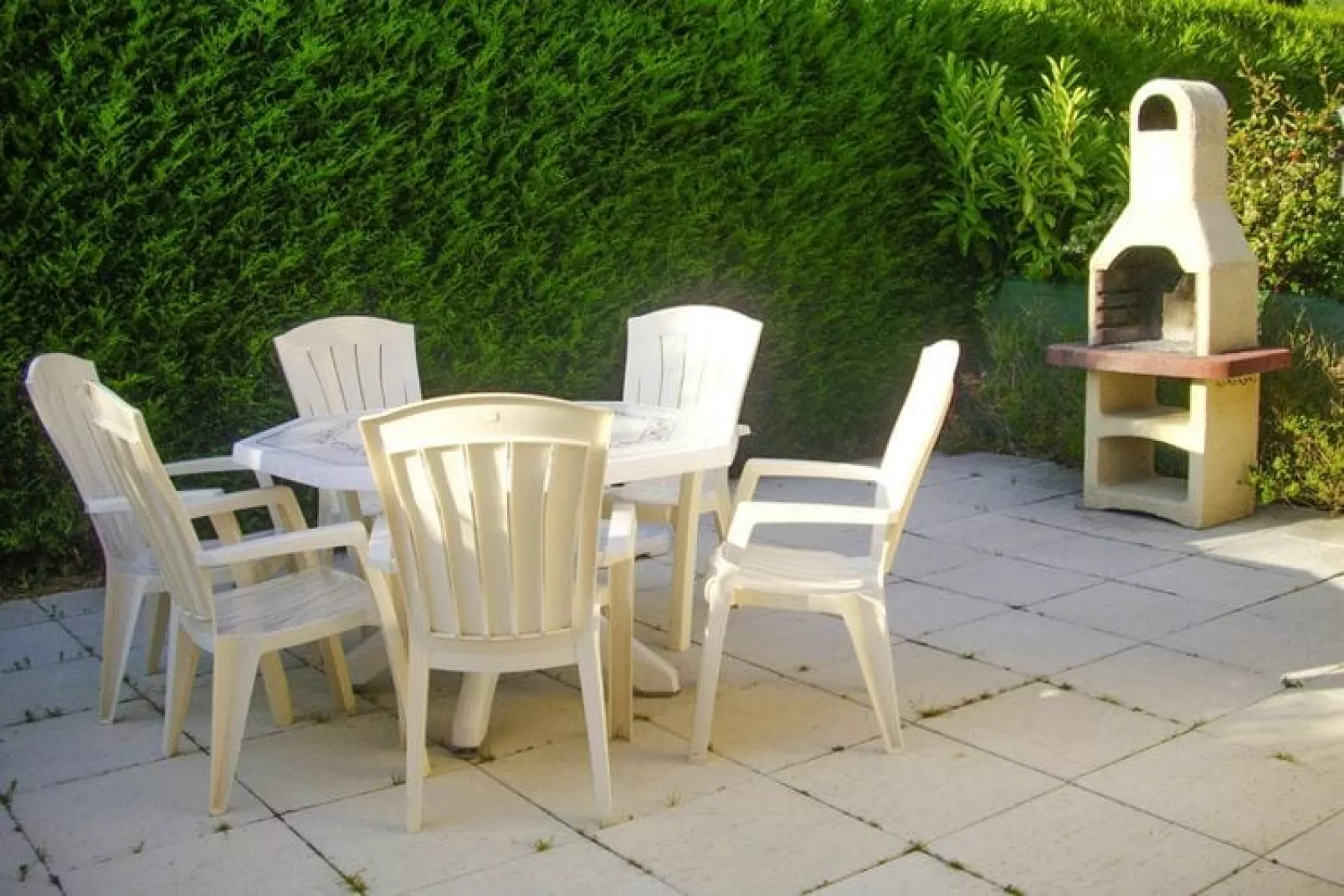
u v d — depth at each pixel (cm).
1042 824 319
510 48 577
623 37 604
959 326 777
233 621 352
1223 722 377
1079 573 525
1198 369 560
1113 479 626
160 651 436
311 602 365
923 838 313
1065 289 700
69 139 485
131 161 500
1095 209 714
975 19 752
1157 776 343
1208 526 585
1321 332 603
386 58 548
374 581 357
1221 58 912
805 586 363
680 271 654
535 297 611
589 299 623
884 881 294
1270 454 611
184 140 502
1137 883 291
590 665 324
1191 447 581
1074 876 294
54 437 388
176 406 534
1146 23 912
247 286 536
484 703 366
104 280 509
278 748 375
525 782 349
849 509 361
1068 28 806
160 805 341
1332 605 478
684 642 447
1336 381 593
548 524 313
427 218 570
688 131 639
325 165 536
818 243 700
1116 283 620
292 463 371
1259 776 342
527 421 302
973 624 468
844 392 741
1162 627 459
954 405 777
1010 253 746
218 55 506
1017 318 732
